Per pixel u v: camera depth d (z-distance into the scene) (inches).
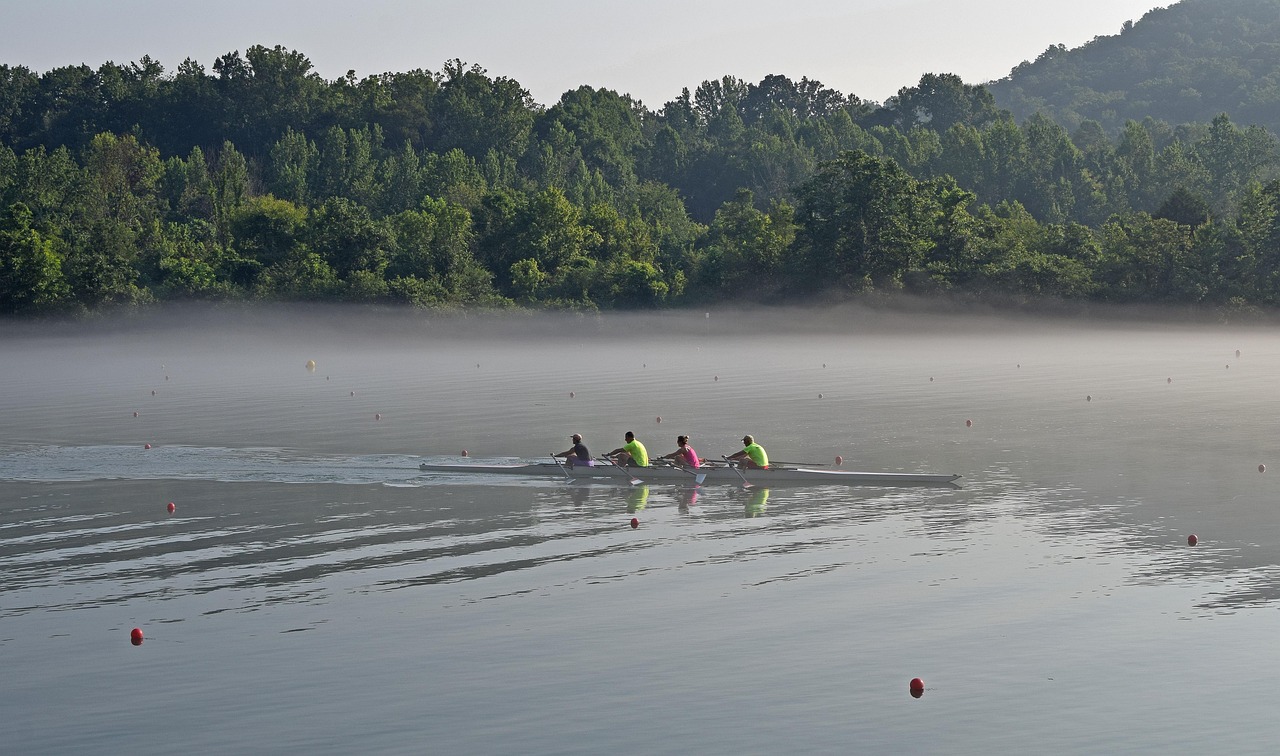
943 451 1779.0
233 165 6702.8
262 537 1234.0
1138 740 732.0
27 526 1293.1
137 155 7411.4
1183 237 5354.3
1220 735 736.3
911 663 852.6
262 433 2022.6
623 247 6058.1
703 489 1498.5
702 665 851.4
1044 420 2139.5
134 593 1035.3
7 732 759.1
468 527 1277.1
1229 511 1318.9
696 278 5821.9
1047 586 1029.2
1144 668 839.1
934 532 1236.5
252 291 5012.3
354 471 1627.7
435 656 875.4
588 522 1301.7
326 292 4968.0
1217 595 997.8
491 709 784.3
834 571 1080.8
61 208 5836.6
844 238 5477.4
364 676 839.7
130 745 739.4
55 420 2231.8
